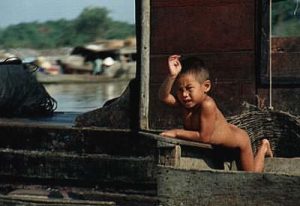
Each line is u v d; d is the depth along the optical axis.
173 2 9.07
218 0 8.98
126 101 8.73
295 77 8.85
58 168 8.65
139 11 8.70
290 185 6.96
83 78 30.59
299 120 8.30
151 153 8.32
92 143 8.58
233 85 8.98
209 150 7.96
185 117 7.92
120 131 8.46
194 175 7.27
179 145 7.34
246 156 8.14
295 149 8.48
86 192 8.48
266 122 8.47
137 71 8.71
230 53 8.98
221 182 7.20
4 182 8.87
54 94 25.42
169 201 7.37
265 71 8.88
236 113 8.97
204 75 7.79
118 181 8.42
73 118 11.61
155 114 9.12
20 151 8.80
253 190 7.09
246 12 8.91
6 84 11.88
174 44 9.09
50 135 8.73
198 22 9.03
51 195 8.55
